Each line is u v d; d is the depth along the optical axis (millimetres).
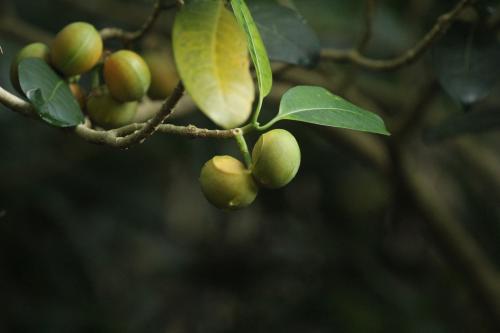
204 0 961
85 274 1807
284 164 1003
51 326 1726
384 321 1929
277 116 1000
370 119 1017
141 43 1233
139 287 2090
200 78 950
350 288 1971
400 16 1709
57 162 1886
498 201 1865
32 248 1755
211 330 2059
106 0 1673
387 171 1468
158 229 2035
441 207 1462
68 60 1079
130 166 1991
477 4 1158
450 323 1951
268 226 2119
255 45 971
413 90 1691
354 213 2098
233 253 2064
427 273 2049
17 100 1040
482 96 1153
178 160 2021
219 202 1014
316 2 1770
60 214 1791
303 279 2008
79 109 1049
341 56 1243
